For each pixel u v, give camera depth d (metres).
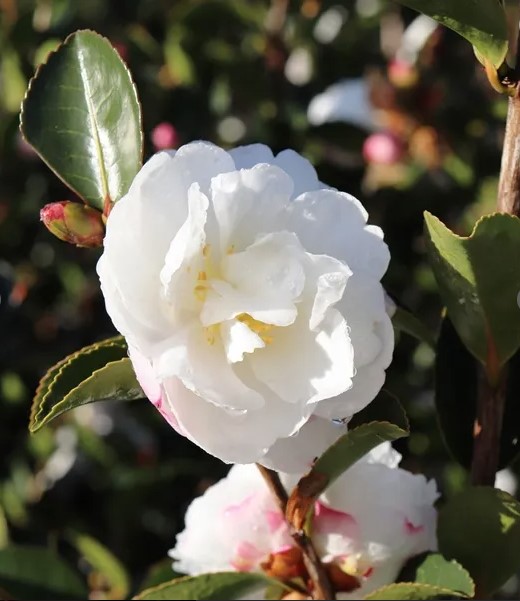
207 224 0.39
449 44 0.94
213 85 0.90
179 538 0.47
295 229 0.39
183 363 0.37
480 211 0.90
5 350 0.92
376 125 0.92
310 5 0.96
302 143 0.88
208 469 0.83
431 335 0.47
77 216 0.41
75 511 0.90
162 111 0.87
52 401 0.40
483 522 0.45
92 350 0.40
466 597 0.43
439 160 0.92
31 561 0.55
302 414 0.39
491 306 0.43
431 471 0.78
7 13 0.89
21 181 0.92
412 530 0.45
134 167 0.41
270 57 0.92
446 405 0.48
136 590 0.61
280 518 0.45
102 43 0.41
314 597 0.45
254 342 0.38
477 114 0.93
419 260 0.88
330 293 0.38
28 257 0.97
